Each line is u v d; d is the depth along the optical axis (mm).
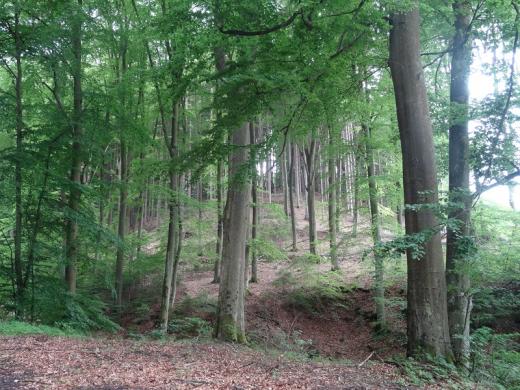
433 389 6355
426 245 8289
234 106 8664
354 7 7867
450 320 9562
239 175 9273
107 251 14625
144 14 14305
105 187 13734
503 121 9352
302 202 38469
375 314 16891
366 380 6398
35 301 11828
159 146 15312
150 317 16500
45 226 12828
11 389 4934
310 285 18281
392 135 15070
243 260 12398
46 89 17500
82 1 13438
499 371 8195
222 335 11711
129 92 13484
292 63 8453
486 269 10180
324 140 18891
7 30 11891
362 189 15523
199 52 7805
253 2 6844
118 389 5148
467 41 10922
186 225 18547
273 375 6266
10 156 11570
